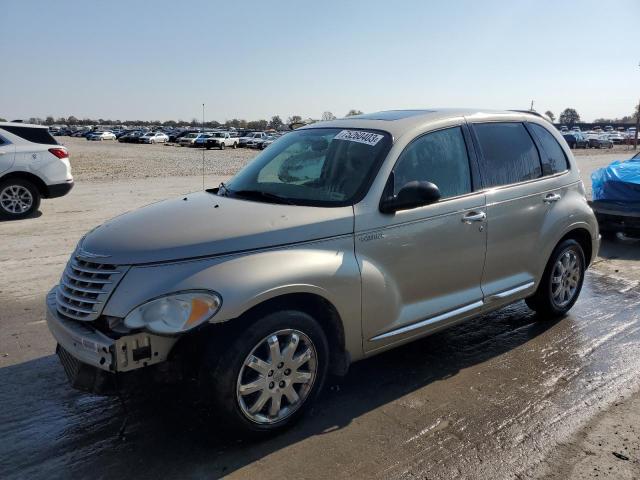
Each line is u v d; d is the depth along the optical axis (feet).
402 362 14.55
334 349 11.89
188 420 11.64
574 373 13.89
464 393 12.87
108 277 10.07
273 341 10.49
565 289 17.54
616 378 13.62
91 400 12.53
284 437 11.02
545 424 11.53
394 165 12.52
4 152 34.14
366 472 9.95
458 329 16.90
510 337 16.25
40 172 35.35
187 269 9.95
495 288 14.84
